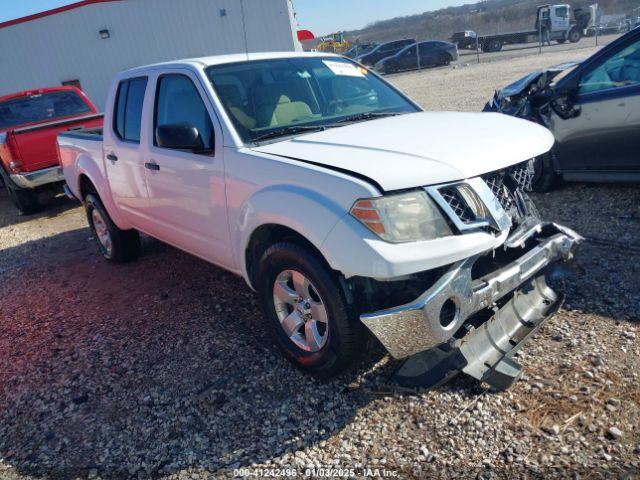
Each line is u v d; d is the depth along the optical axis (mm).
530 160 3273
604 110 5266
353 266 2615
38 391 3541
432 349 2928
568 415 2678
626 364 2973
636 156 5188
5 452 2990
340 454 2645
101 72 20703
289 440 2779
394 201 2625
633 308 3484
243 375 3375
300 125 3717
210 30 20344
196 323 4156
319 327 3150
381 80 4609
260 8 20109
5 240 7746
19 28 19953
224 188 3459
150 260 5781
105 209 5434
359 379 3160
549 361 3078
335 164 2865
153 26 20312
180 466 2697
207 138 3621
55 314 4762
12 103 9719
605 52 5297
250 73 3908
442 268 2709
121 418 3137
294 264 3021
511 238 2988
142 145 4320
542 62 20547
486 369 2871
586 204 5461
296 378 3270
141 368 3633
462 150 2918
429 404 2875
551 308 3402
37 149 8258
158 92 4148
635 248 4312
